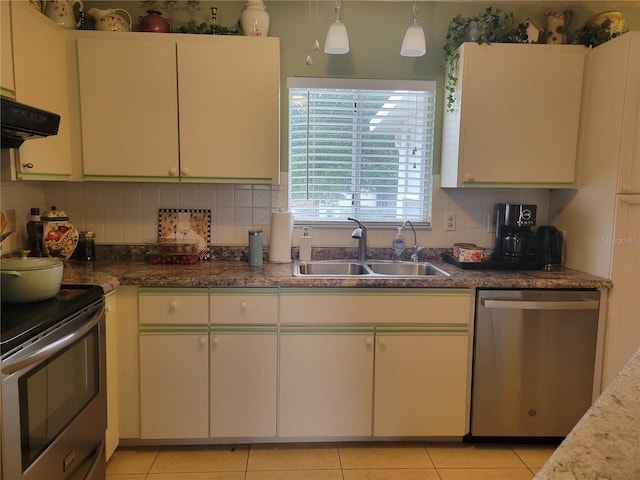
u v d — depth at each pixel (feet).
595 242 7.47
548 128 7.72
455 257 8.35
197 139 7.51
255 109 7.52
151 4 8.20
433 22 8.48
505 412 7.30
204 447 7.35
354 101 8.72
